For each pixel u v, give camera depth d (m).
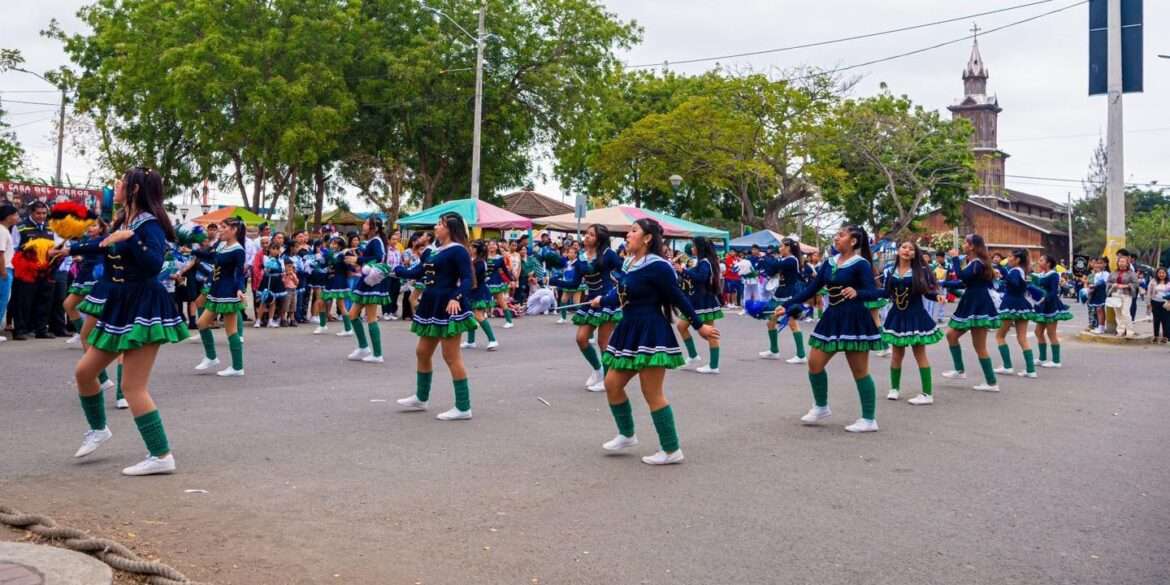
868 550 5.11
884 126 48.22
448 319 8.44
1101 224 74.50
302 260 18.84
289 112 29.16
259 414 8.55
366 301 12.57
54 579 4.16
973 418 9.35
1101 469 7.15
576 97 34.47
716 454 7.41
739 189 43.94
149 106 30.97
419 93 32.59
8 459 6.59
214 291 10.92
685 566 4.79
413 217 25.34
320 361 12.67
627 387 10.95
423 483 6.27
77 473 6.25
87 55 37.94
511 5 34.00
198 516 5.39
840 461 7.26
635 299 6.98
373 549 4.93
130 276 6.17
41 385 9.77
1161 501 6.24
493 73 33.66
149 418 6.21
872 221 53.66
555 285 10.48
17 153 41.53
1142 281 27.28
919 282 10.04
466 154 35.53
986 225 70.56
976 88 93.69
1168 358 16.02
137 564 4.39
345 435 7.75
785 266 14.16
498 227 25.81
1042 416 9.55
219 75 28.25
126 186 6.24
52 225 8.06
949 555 5.05
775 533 5.38
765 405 9.90
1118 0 20.34
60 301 14.33
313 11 29.86
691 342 12.92
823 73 42.72
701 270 12.48
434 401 9.57
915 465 7.18
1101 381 12.59
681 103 43.09
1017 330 13.12
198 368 11.34
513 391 10.41
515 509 5.73
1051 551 5.14
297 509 5.60
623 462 7.03
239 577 4.47
